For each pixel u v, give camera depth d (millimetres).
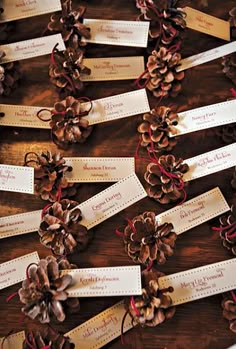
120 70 526
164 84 513
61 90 521
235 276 450
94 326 444
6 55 521
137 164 498
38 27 547
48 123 506
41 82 528
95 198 473
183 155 503
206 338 448
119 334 444
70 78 508
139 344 446
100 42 529
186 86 529
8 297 456
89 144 507
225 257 469
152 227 452
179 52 539
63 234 451
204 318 453
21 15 542
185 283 448
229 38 545
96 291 434
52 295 422
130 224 462
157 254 445
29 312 420
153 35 522
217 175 495
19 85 527
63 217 455
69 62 506
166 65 508
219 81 532
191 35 545
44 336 429
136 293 433
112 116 504
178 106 521
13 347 441
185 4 536
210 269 452
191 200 478
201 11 557
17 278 456
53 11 542
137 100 508
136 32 527
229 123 493
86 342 441
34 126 506
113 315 448
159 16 521
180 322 452
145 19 528
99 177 486
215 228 472
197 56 530
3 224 470
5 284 454
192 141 508
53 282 427
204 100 524
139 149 504
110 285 436
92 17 552
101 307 452
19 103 520
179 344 447
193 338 448
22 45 525
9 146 505
